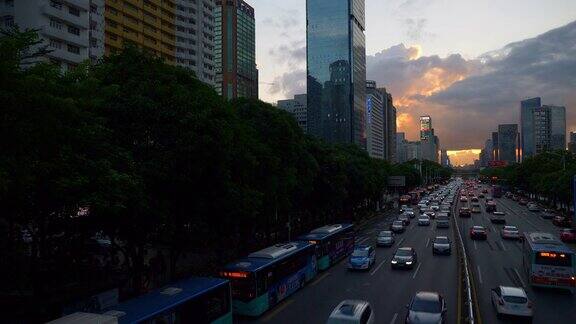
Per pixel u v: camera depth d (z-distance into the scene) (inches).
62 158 713.0
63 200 764.6
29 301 939.3
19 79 553.9
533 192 4640.8
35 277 944.9
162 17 4158.5
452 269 1374.3
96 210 802.8
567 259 1081.4
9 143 563.8
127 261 1090.7
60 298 977.5
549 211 3238.2
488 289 1125.7
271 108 1567.4
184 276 1262.3
